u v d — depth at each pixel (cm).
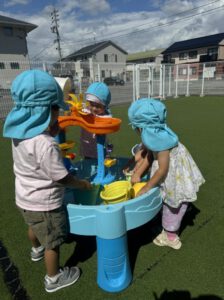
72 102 250
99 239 177
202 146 496
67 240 237
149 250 220
